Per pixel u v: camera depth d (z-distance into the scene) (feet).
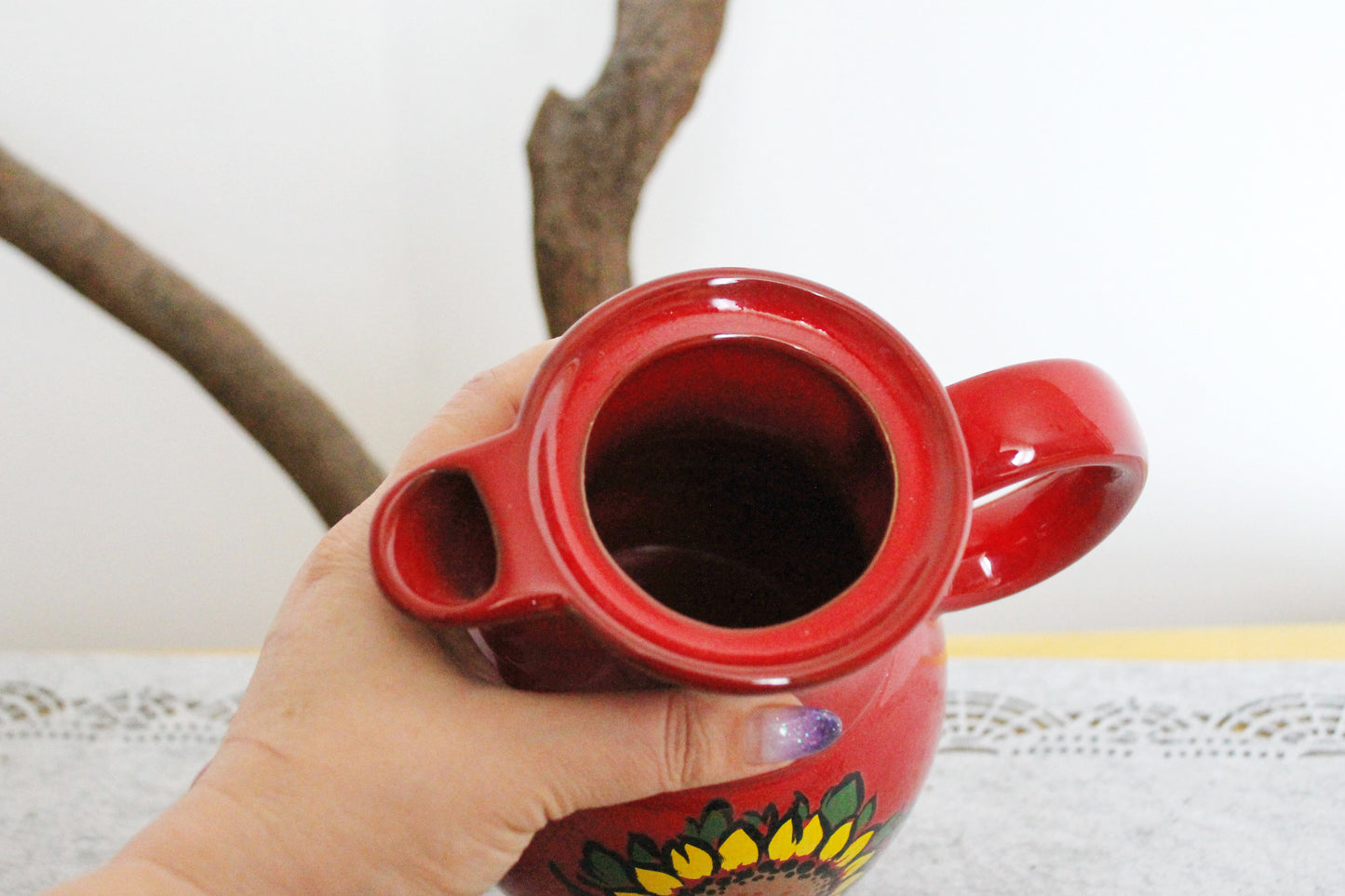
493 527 1.08
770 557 1.35
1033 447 1.20
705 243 2.85
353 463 2.22
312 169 2.91
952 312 2.83
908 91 2.58
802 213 2.78
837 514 1.26
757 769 1.22
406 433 3.32
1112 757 1.76
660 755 1.20
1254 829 1.67
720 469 1.30
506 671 1.25
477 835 1.25
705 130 2.68
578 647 1.21
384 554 1.07
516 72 2.76
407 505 1.09
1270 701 1.81
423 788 1.23
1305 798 1.70
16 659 1.97
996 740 1.79
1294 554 2.91
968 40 2.50
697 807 1.24
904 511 1.12
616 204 1.89
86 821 1.74
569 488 1.10
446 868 1.26
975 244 2.73
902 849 1.67
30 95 2.70
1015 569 1.35
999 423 1.21
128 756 1.82
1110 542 2.98
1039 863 1.65
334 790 1.24
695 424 1.26
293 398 2.18
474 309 3.12
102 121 2.76
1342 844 1.65
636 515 1.34
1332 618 2.96
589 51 2.67
